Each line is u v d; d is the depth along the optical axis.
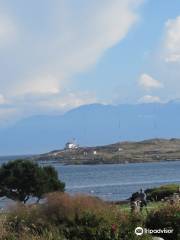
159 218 36.56
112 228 31.72
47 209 34.62
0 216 35.03
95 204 35.31
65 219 33.81
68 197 35.28
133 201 52.81
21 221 33.81
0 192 101.94
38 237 30.16
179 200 40.22
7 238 30.67
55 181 104.50
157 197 90.56
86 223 33.09
